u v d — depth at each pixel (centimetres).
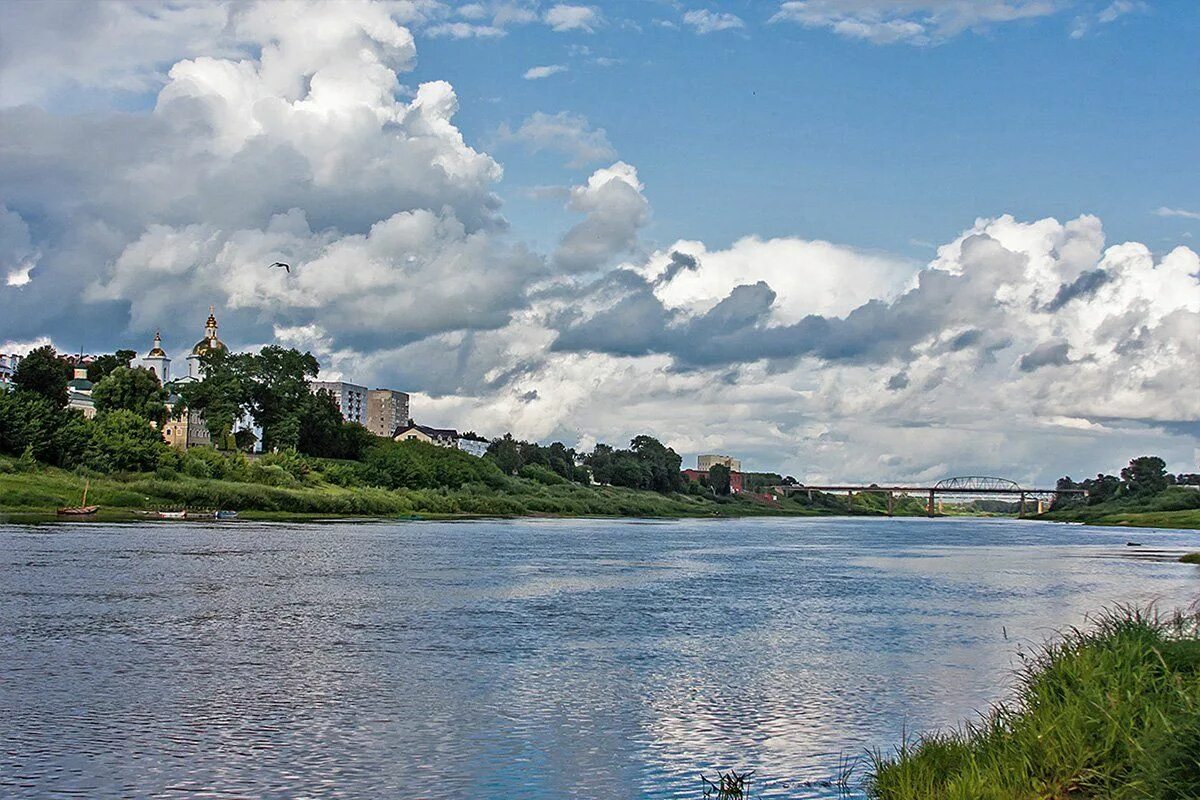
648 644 4447
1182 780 1798
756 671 3809
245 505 18112
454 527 16950
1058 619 5422
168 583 6512
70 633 4453
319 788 2344
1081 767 2020
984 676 3725
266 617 5100
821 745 2745
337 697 3266
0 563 7631
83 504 15038
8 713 2988
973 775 1975
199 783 2369
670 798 2303
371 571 7806
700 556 10950
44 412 17025
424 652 4147
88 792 2303
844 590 7100
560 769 2506
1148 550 13275
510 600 6097
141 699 3189
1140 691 2280
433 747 2684
